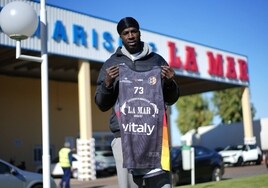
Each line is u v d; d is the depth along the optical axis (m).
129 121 3.38
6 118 27.84
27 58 7.02
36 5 19.47
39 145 29.34
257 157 32.47
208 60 30.62
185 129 64.25
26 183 12.27
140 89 3.41
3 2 19.03
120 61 3.56
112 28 24.53
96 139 32.28
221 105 60.28
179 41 28.62
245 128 33.88
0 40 18.94
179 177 16.36
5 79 28.14
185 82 32.28
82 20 23.05
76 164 23.48
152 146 3.38
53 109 30.47
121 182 3.46
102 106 3.58
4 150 27.44
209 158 18.08
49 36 21.44
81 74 22.95
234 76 32.75
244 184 11.79
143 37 26.38
